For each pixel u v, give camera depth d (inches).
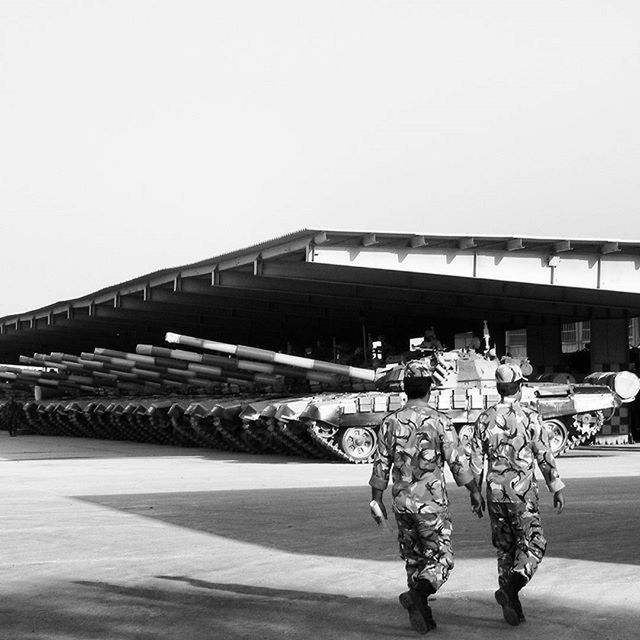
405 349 1994.3
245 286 1360.7
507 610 334.0
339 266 1139.3
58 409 1966.0
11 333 2258.9
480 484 348.2
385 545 506.9
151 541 525.0
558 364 1706.4
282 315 1839.3
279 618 350.3
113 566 452.4
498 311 1658.5
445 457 333.4
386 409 1138.7
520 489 339.9
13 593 394.6
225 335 2161.7
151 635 328.5
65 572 438.3
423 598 326.0
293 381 1462.8
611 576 418.0
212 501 719.7
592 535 531.2
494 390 1168.8
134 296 1707.7
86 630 335.6
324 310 1708.9
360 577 421.4
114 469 1067.3
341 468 1067.3
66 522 604.7
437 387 1134.4
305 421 1125.1
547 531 546.0
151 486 848.3
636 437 1620.3
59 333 2236.7
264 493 776.9
